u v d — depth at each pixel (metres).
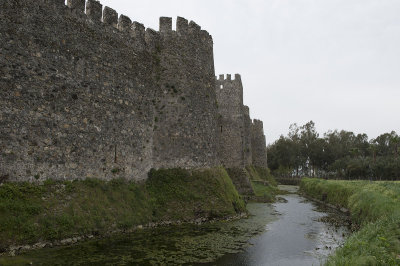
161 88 21.34
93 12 16.89
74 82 15.36
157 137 20.66
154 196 18.64
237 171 39.56
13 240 10.91
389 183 31.58
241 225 19.34
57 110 14.39
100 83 16.84
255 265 12.09
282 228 19.66
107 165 16.83
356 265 9.67
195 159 21.91
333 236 18.00
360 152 93.38
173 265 11.32
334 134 106.62
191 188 20.36
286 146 90.00
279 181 81.88
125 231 15.24
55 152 14.13
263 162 62.25
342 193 31.92
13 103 12.62
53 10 14.61
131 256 11.91
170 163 20.72
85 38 16.19
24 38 13.25
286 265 12.35
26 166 12.88
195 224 18.25
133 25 19.97
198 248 13.71
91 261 11.02
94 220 14.10
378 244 11.88
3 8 12.58
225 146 40.56
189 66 22.70
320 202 36.72
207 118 23.66
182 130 21.50
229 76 42.34
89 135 15.92
